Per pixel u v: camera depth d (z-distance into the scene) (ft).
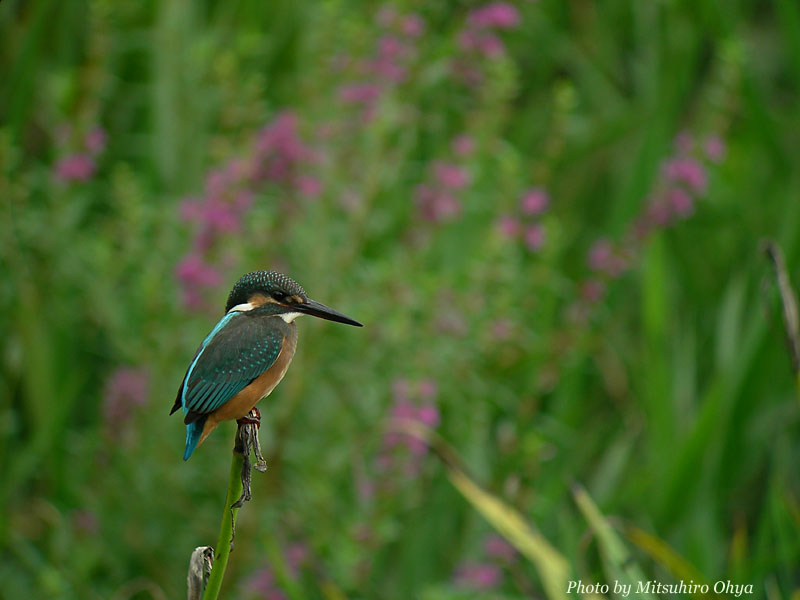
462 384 36.17
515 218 39.11
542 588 37.68
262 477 34.65
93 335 41.27
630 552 38.42
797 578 35.45
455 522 38.45
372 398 34.47
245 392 22.40
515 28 49.75
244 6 49.32
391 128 37.11
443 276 36.29
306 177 35.35
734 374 41.01
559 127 40.81
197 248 34.58
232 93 38.14
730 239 51.29
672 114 50.31
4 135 36.60
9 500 38.01
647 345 41.45
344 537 33.63
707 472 38.83
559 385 42.57
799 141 52.85
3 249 36.96
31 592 34.32
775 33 60.80
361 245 36.45
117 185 36.68
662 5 53.06
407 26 37.24
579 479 42.78
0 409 38.60
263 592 32.91
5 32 45.83
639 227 40.63
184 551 34.50
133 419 34.81
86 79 39.75
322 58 38.37
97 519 34.65
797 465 43.06
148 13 47.55
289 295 23.52
